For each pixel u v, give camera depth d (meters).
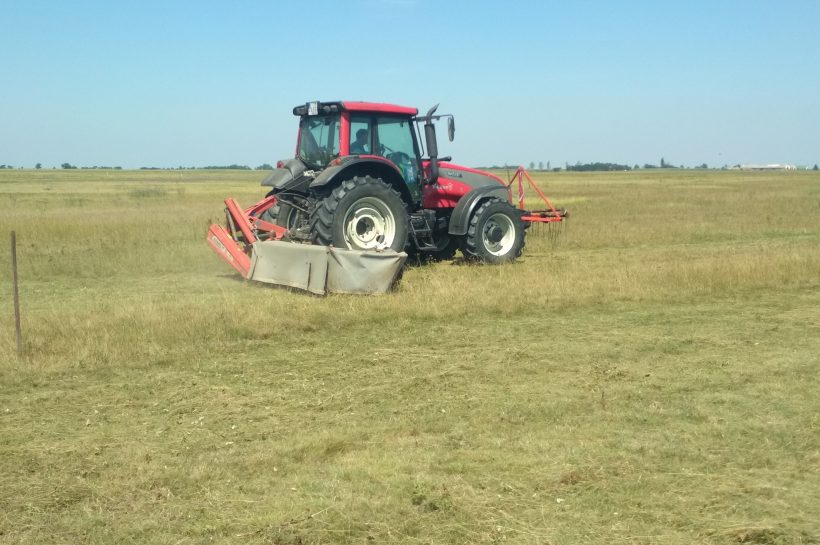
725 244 16.66
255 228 11.84
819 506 4.23
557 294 10.04
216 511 4.26
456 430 5.48
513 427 5.54
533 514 4.17
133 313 8.55
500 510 4.21
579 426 5.53
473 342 8.04
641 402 6.05
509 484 4.53
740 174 98.50
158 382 6.70
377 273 10.01
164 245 15.76
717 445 5.12
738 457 4.91
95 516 4.23
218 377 6.84
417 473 4.71
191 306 9.02
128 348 7.46
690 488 4.47
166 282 12.10
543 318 9.17
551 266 12.59
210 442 5.33
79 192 42.88
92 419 5.82
